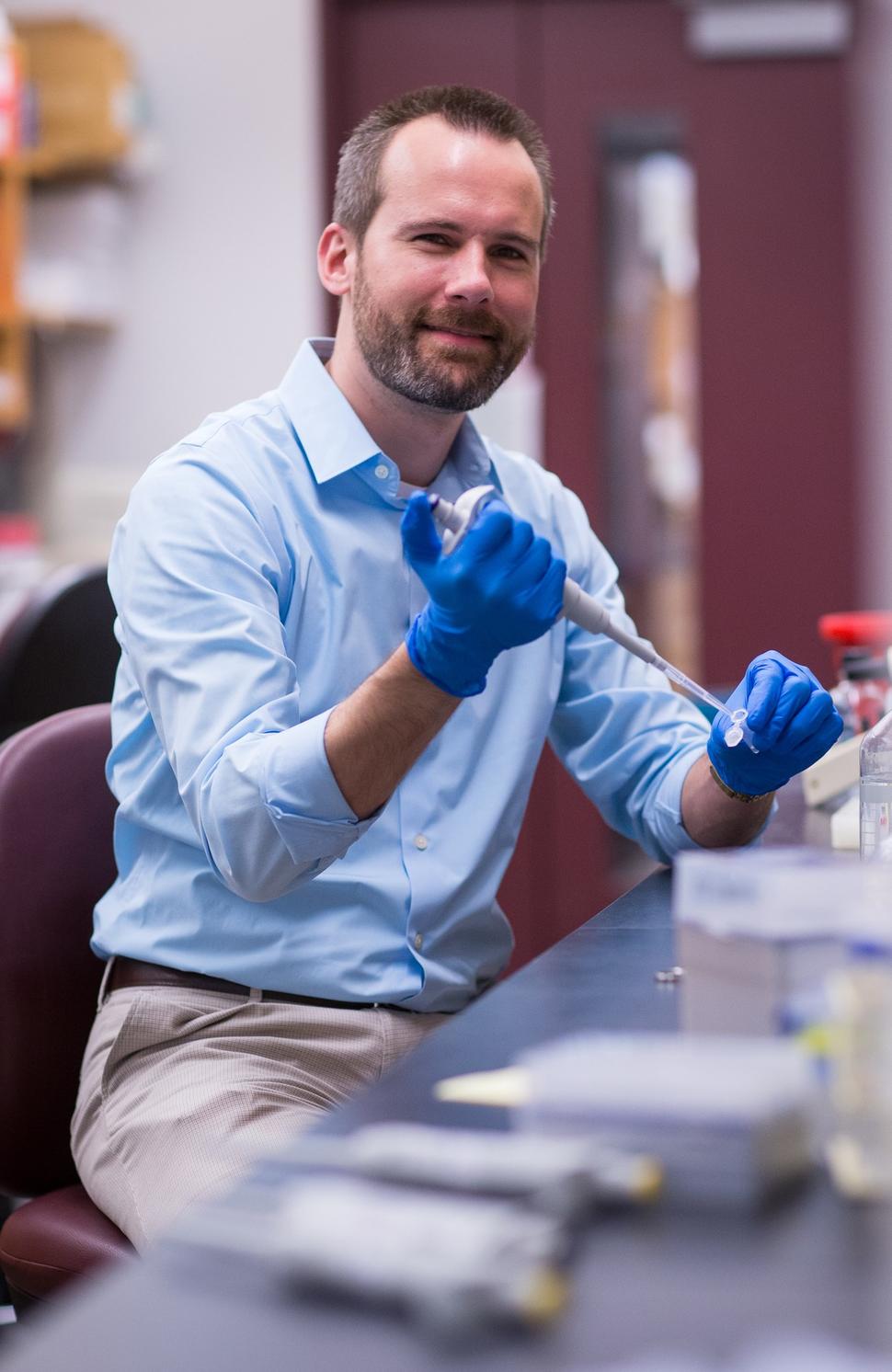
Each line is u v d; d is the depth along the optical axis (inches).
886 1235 24.2
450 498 71.0
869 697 79.4
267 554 62.6
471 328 64.0
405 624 66.5
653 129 170.2
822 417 169.8
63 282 166.2
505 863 68.4
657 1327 21.4
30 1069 62.5
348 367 67.5
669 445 172.6
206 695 55.4
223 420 66.1
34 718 89.7
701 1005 34.8
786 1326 21.3
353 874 61.9
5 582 156.6
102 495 172.1
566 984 41.0
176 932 61.1
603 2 169.5
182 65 172.4
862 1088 26.4
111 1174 55.1
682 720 70.6
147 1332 21.9
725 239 170.1
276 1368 20.7
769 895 32.4
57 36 164.6
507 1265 21.9
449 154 63.5
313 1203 24.1
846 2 165.3
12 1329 63.2
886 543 169.2
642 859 169.8
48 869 63.9
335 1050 59.2
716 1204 25.3
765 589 171.5
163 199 173.2
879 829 53.7
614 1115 26.3
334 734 51.0
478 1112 30.4
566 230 171.6
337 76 173.3
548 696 70.1
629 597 173.5
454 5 171.2
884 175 167.3
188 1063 57.5
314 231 171.5
